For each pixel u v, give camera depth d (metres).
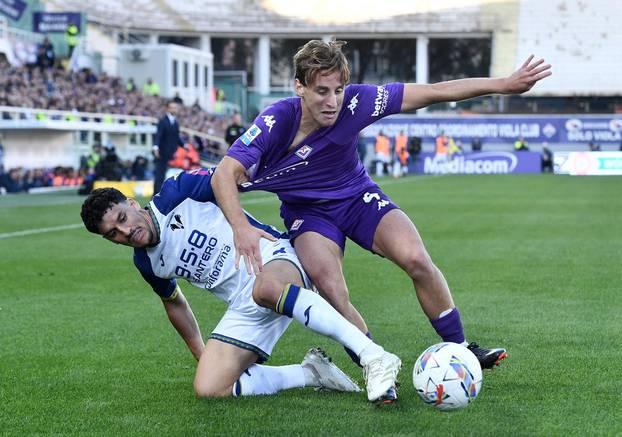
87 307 22.66
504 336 18.33
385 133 128.25
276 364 16.28
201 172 14.20
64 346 18.05
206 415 12.84
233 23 151.38
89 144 94.69
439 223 44.91
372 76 163.00
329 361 14.12
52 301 23.58
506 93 14.07
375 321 20.31
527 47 146.12
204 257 14.08
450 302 14.41
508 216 48.84
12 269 29.72
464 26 148.62
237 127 68.06
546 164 118.62
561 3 144.00
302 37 155.62
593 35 144.00
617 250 33.00
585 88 143.50
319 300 13.12
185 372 15.76
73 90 98.50
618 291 24.05
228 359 13.83
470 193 70.88
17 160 86.12
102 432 12.21
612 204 57.25
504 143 126.88
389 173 116.31
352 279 27.14
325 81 13.29
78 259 32.28
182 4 149.62
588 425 12.12
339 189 14.73
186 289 25.62
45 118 88.00
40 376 15.56
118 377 15.42
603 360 16.08
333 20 151.88
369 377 12.55
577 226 42.66
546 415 12.62
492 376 14.99
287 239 14.86
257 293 13.42
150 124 105.38
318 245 14.42
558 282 25.72
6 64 94.06
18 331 19.62
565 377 14.86
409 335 18.72
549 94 142.25
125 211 13.52
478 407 13.05
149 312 21.92
